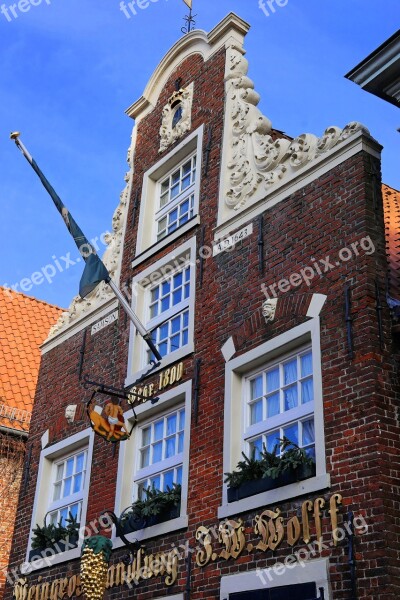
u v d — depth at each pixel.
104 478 11.98
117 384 12.55
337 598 7.50
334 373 8.44
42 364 15.27
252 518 8.86
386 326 8.40
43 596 12.32
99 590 9.64
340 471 7.94
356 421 7.98
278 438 9.09
